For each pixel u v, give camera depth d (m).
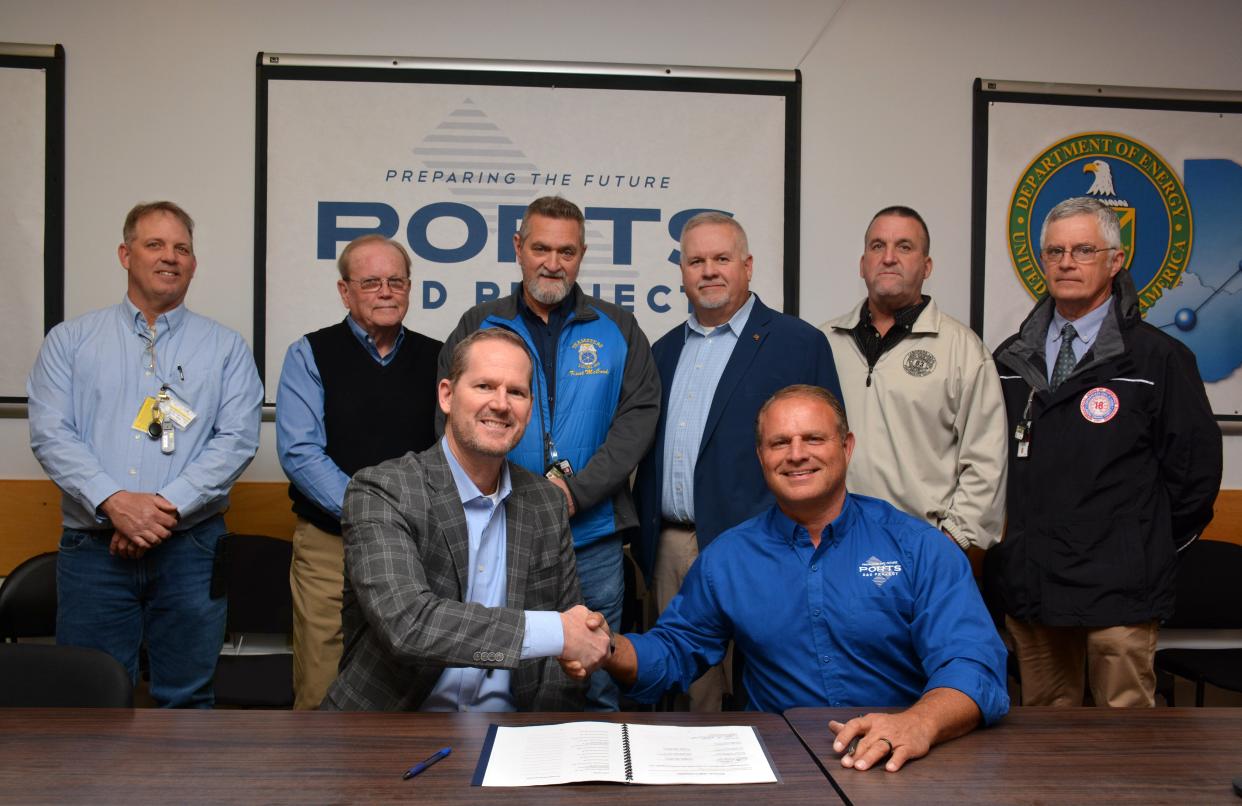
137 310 2.51
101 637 2.40
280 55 3.06
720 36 3.19
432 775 1.25
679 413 2.52
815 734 1.43
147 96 3.06
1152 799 1.19
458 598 1.73
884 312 2.62
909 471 2.49
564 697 1.72
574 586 1.89
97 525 2.37
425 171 3.11
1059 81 3.25
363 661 1.69
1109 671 2.33
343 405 2.59
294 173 3.07
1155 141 3.24
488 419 1.70
